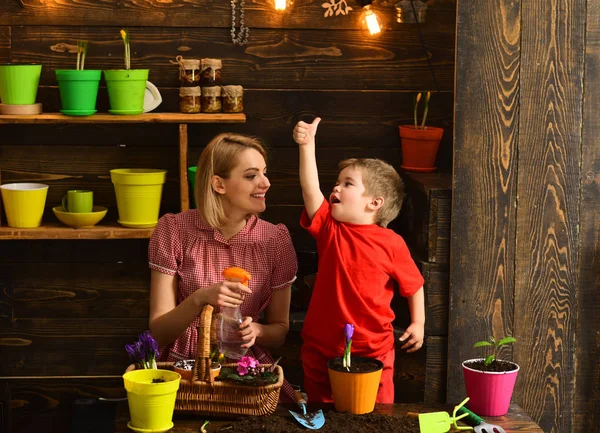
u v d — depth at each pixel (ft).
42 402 10.37
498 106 8.39
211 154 7.55
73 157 10.06
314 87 10.11
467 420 6.64
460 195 8.45
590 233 8.59
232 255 7.74
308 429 6.24
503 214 8.50
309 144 7.76
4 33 9.73
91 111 9.21
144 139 10.11
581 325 8.66
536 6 8.34
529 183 8.50
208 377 6.39
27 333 10.27
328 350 7.72
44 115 9.23
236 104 9.55
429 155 9.78
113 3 9.78
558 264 8.59
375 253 7.68
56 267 10.19
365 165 7.82
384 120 10.22
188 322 7.25
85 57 9.84
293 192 10.25
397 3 9.94
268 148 10.16
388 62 10.13
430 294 8.65
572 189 8.53
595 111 8.48
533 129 8.45
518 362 8.64
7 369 10.30
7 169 10.00
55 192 10.10
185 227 7.77
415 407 6.89
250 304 7.74
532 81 8.40
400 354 8.73
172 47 9.90
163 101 9.96
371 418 6.46
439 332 8.68
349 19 10.03
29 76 9.22
